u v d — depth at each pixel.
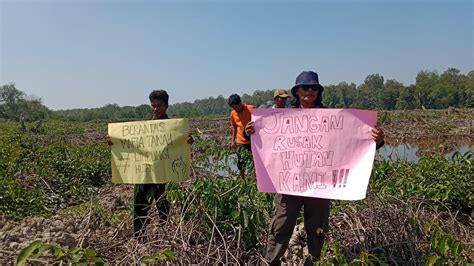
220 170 6.66
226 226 4.00
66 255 2.55
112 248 4.19
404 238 3.86
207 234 4.00
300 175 3.53
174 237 3.69
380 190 5.04
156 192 4.52
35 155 10.52
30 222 5.54
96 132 30.22
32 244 2.52
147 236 3.91
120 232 4.69
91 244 4.29
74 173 9.85
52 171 9.20
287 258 4.13
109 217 5.71
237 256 3.74
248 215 4.02
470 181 5.78
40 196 7.41
